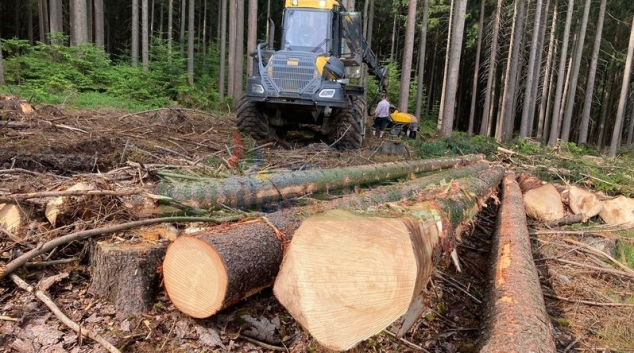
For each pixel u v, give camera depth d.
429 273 2.43
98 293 2.77
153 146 6.65
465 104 39.16
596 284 4.37
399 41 36.22
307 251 2.16
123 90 14.21
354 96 9.10
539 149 11.70
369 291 2.05
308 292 2.13
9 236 2.95
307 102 8.09
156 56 16.55
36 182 3.93
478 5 28.44
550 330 2.49
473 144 11.52
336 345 2.07
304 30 8.95
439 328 3.23
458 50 15.77
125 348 2.41
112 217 3.30
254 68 8.95
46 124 6.83
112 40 34.69
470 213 3.81
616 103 31.33
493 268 3.54
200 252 2.48
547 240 5.47
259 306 2.89
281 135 9.82
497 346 2.24
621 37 27.92
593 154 18.92
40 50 15.70
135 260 2.71
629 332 3.48
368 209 2.65
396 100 25.55
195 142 7.55
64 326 2.48
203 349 2.49
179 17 33.91
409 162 7.04
